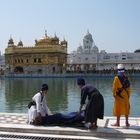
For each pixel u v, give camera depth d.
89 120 10.34
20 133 10.45
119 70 10.84
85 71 89.81
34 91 39.28
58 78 82.94
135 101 27.55
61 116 11.09
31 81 67.81
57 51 91.19
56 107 23.75
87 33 143.75
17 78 84.19
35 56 92.81
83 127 10.75
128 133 9.87
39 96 11.34
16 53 94.62
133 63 103.56
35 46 93.00
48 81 67.56
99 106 10.41
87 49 138.12
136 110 21.91
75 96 32.72
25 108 23.14
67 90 41.41
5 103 26.58
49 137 9.95
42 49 92.06
